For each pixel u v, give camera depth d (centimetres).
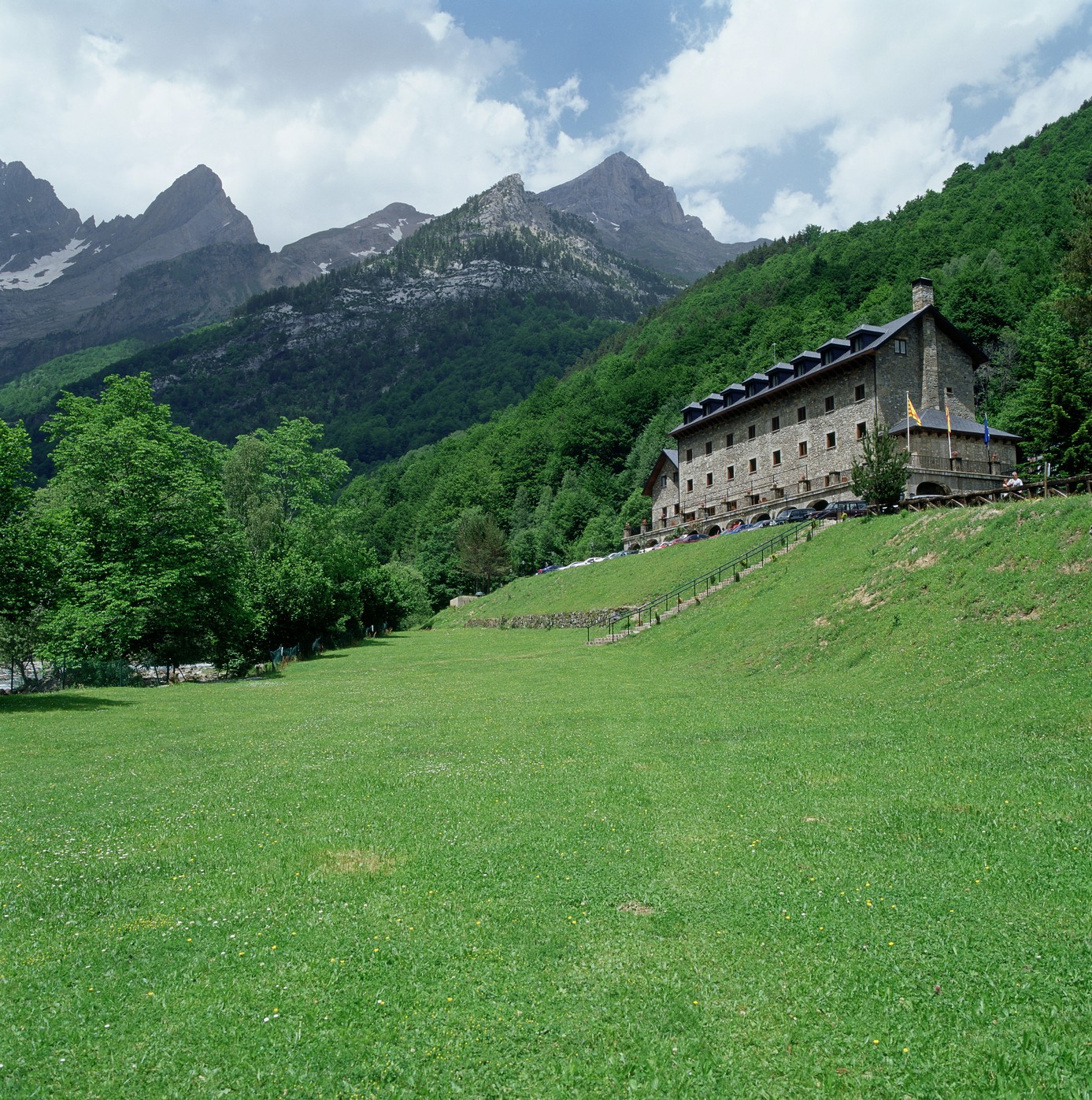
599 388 17562
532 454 15412
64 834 1391
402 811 1462
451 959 898
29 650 5131
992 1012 757
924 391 6731
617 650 4519
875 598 3300
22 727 2598
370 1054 738
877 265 15450
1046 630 2402
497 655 5269
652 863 1145
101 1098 684
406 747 2114
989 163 19262
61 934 988
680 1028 761
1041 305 9306
